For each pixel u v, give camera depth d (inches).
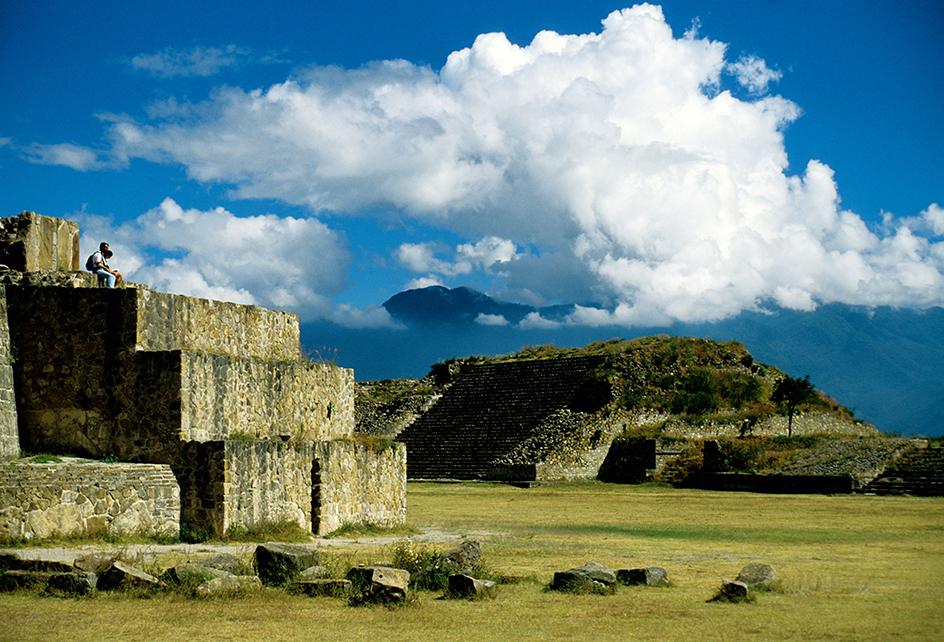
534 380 2913.4
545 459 2359.7
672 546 986.1
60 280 979.3
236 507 917.2
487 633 493.7
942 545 1008.2
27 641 459.2
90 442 932.6
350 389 1289.4
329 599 586.2
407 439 2842.0
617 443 2506.2
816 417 2915.8
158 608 544.7
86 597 572.4
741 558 872.3
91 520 825.5
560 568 773.3
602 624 521.0
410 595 582.2
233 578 607.5
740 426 2677.2
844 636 489.7
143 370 930.7
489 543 1003.3
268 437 1064.2
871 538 1091.3
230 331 1096.8
